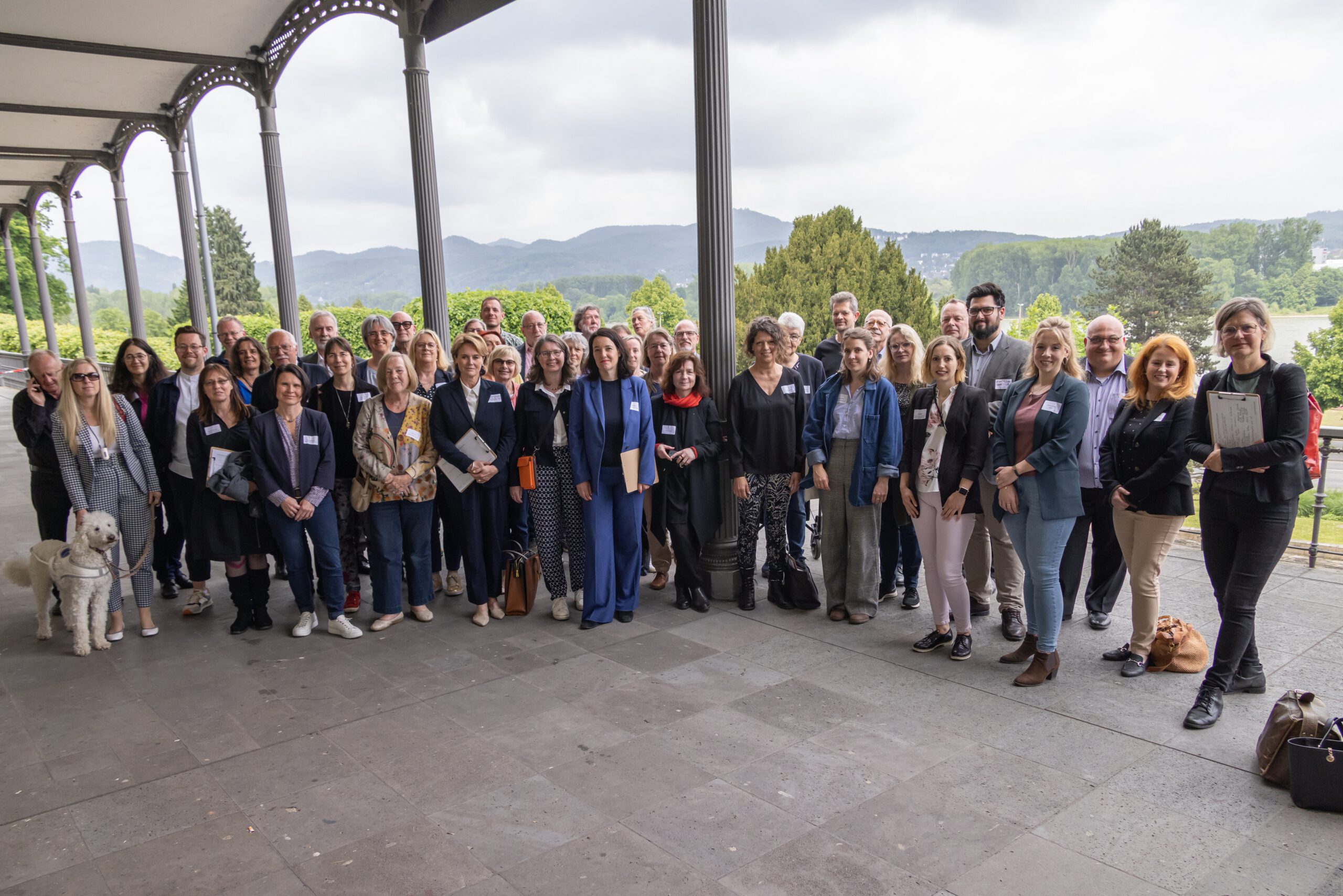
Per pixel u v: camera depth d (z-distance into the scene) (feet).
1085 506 13.99
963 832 8.55
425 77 25.38
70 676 13.50
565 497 15.80
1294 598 15.10
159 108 42.50
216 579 19.36
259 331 95.61
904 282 92.89
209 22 29.96
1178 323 104.22
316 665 13.78
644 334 20.29
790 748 10.48
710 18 15.40
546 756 10.43
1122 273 109.19
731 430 15.61
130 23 29.55
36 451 15.81
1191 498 11.95
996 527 14.08
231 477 14.39
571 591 16.92
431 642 14.71
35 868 8.36
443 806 9.33
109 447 14.56
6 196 78.13
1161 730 10.64
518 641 14.65
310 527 14.89
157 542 17.48
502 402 15.65
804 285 94.68
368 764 10.36
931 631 14.62
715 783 9.66
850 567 14.99
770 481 15.66
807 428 15.20
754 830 8.69
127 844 8.77
